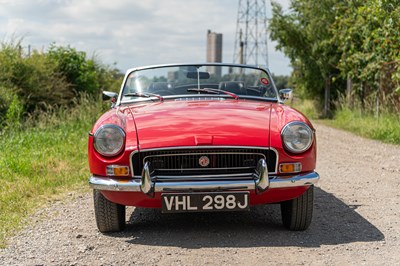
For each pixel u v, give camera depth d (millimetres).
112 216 4656
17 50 15219
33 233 4789
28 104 14453
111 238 4617
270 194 4422
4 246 4375
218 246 4324
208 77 5996
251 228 4879
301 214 4625
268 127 4531
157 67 6074
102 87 20500
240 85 5938
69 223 5156
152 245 4383
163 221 5203
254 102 5504
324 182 7293
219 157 4383
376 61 15969
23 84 14508
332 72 25688
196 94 5746
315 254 4086
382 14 13883
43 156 8492
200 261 3947
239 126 4520
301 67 26844
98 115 14711
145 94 5730
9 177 7035
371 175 7836
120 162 4391
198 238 4566
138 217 5402
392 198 6199
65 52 18031
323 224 5008
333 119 22766
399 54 13250
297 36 25812
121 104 5707
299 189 4441
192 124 4547
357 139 13422
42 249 4305
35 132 11398
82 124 13227
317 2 24438
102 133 4469
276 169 4391
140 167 4391
